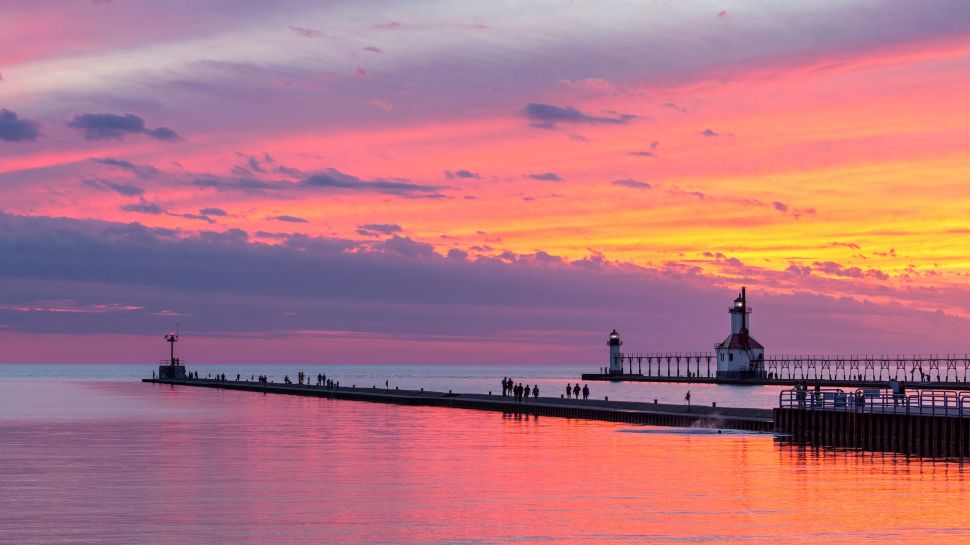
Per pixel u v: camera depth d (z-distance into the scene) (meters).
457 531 36.16
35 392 168.25
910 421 59.81
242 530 36.34
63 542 34.44
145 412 104.81
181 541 34.62
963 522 36.97
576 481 47.41
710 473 49.88
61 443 66.88
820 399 70.00
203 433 75.75
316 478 48.94
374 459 57.03
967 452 56.16
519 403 110.00
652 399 156.75
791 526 36.47
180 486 46.22
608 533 35.66
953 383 196.75
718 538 34.78
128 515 39.06
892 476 48.28
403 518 38.38
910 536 34.91
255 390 176.25
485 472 50.97
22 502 41.81
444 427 82.25
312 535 35.59
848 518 37.81
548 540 34.69
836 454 58.41
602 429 79.62
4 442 67.50
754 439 69.44
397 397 131.12
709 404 139.88
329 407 117.19
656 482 46.91
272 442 67.75
